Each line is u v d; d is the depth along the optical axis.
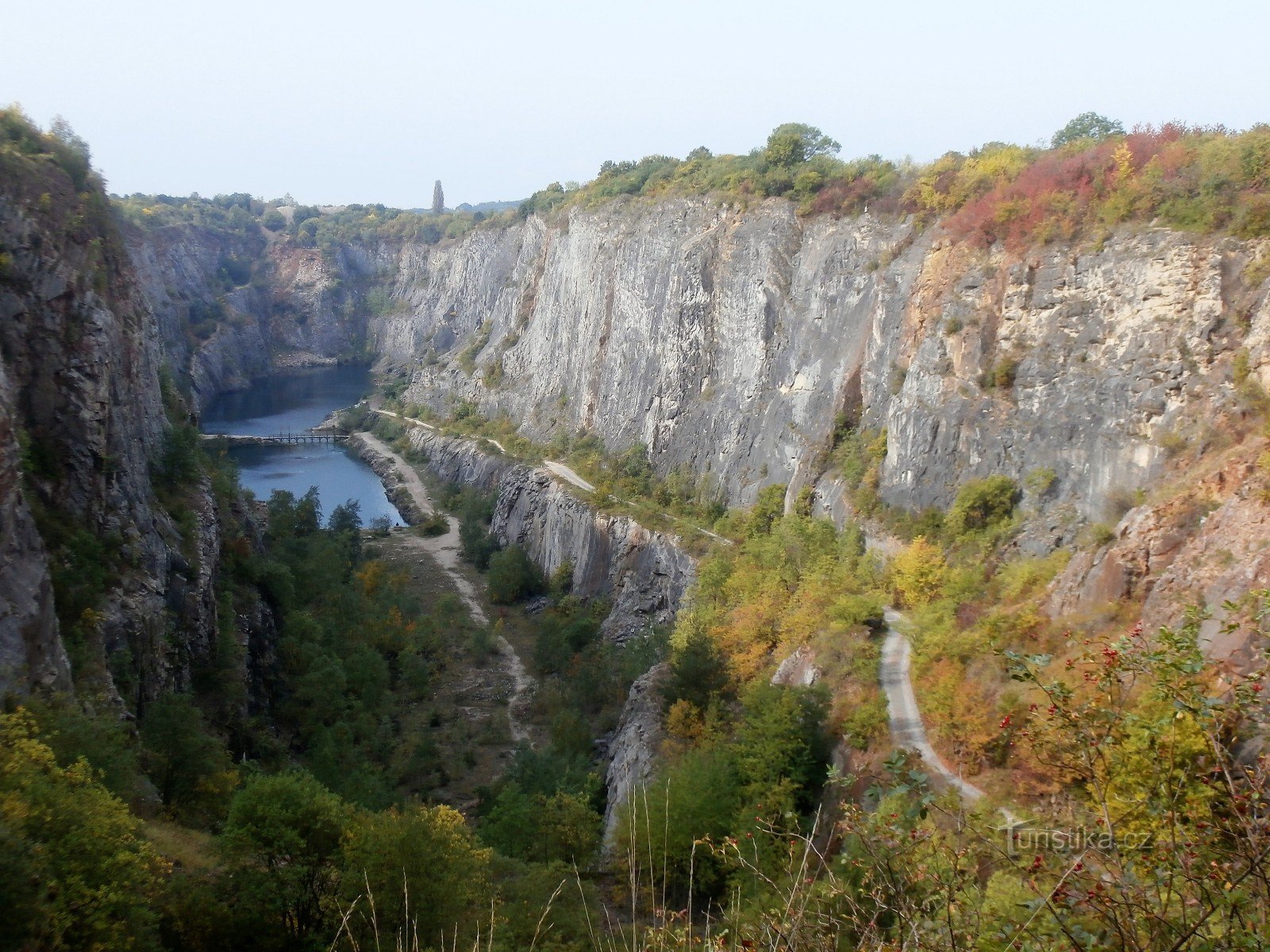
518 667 63.09
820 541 51.22
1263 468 25.91
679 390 77.25
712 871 27.41
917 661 36.03
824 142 78.75
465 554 88.75
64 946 16.38
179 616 42.66
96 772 25.05
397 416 141.38
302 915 21.78
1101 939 8.61
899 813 9.94
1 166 39.84
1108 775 10.09
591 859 32.31
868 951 9.55
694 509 69.69
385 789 39.94
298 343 198.75
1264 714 9.70
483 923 21.73
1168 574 25.88
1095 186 44.62
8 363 36.75
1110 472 38.00
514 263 145.38
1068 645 27.78
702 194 81.75
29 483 35.94
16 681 26.45
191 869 23.94
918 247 55.78
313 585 62.84
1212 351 36.19
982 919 9.77
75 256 42.19
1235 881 8.10
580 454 88.25
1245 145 39.22
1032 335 44.66
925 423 47.84
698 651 44.47
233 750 41.44
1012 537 40.53
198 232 191.25
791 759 31.66
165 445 50.56
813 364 62.81
